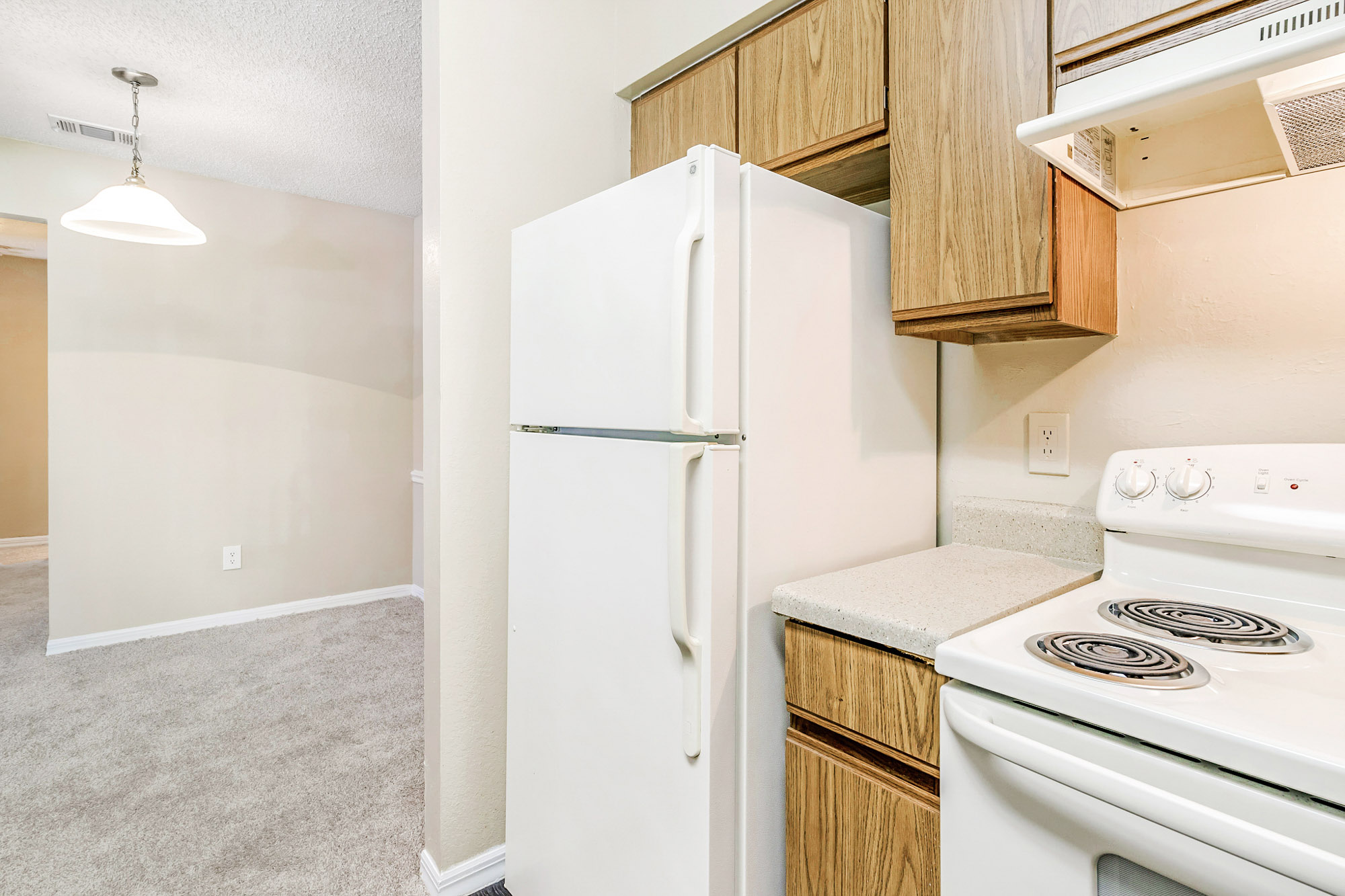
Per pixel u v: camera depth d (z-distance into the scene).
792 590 1.03
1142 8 0.91
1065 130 0.87
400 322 4.08
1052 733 0.70
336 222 3.81
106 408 3.15
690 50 1.66
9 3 1.94
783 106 1.47
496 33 1.63
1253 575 0.99
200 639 3.27
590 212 1.21
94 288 3.11
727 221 1.00
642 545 1.08
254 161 3.17
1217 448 1.05
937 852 0.85
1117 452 1.17
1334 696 0.66
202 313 3.38
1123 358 1.26
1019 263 1.05
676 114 1.76
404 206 3.88
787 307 1.09
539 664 1.36
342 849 1.70
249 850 1.69
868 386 1.28
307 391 3.73
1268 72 0.70
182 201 3.31
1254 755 0.56
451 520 1.57
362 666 2.93
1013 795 0.73
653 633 1.07
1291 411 1.08
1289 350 1.08
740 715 1.04
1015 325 1.12
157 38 2.12
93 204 2.07
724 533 1.01
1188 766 0.61
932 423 1.49
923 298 1.18
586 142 1.81
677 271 0.97
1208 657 0.77
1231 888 0.57
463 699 1.58
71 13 1.99
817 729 1.02
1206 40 0.84
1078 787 0.63
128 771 2.06
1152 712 0.62
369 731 2.33
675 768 1.04
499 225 1.64
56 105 2.59
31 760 2.12
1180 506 1.05
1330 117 0.83
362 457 3.94
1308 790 0.53
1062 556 1.28
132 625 3.24
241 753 2.18
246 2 1.94
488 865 1.61
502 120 1.64
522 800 1.43
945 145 1.14
